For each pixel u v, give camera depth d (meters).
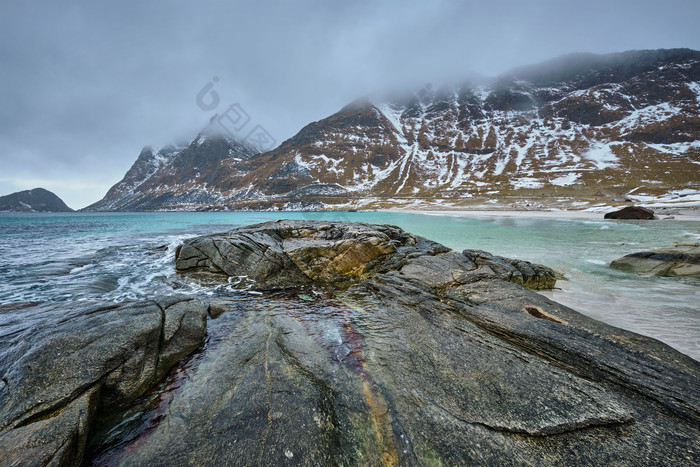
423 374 6.35
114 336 6.86
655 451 4.38
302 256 15.81
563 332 7.76
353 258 15.80
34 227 48.62
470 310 9.52
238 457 4.25
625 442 4.54
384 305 10.84
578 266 18.28
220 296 12.84
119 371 6.09
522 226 42.16
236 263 15.71
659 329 9.33
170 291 13.54
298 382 5.92
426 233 34.12
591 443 4.55
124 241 30.17
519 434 4.73
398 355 7.17
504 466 4.20
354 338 8.21
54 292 12.99
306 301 12.03
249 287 14.15
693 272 15.12
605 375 6.12
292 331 8.47
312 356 7.06
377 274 14.79
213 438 4.60
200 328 8.27
